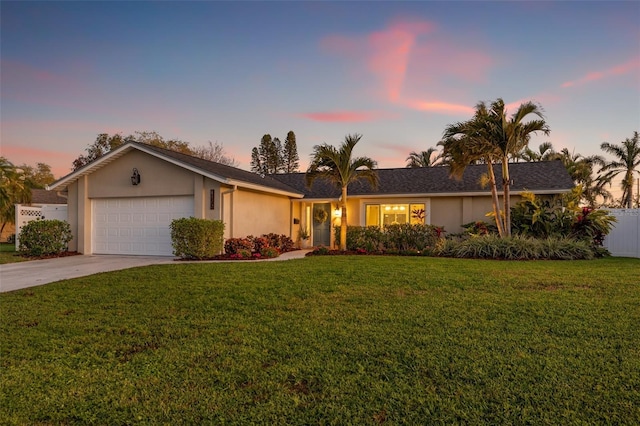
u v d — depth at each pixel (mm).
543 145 28453
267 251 11250
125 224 12297
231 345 3562
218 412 2408
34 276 7797
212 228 10555
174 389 2717
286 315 4500
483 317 4301
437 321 4176
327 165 12141
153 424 2293
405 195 14148
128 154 12164
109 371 3045
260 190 12844
